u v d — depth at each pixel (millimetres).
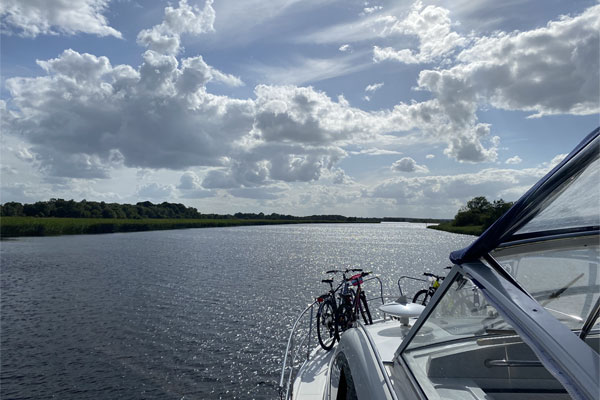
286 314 20453
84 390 11984
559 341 1004
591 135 1067
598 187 1178
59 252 56219
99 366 13742
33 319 19672
